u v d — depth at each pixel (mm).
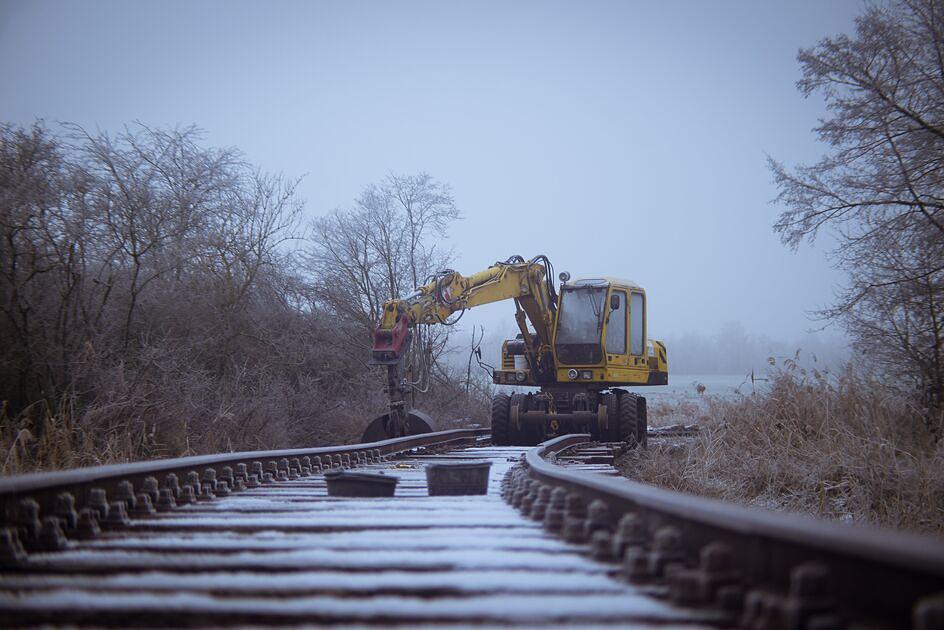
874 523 11750
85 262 16516
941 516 11680
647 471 15266
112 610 2887
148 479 6043
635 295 20828
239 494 7523
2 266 14867
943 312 17734
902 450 14008
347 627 2752
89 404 14047
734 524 2719
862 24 17953
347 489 7297
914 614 1936
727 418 16703
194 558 3908
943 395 17031
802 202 18562
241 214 20625
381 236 26781
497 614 2836
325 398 21188
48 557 3932
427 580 3414
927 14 17984
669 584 3027
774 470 14211
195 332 18172
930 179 17859
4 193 14875
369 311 25484
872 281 18297
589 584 3309
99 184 16750
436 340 27844
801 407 16219
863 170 18453
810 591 2186
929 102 17875
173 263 17312
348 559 3902
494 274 19219
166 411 14344
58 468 11438
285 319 21547
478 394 29234
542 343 20312
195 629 2770
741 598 2664
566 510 4840
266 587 3305
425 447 15820
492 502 6879
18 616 2846
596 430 18922
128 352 16016
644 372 20781
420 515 5754
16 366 14781
